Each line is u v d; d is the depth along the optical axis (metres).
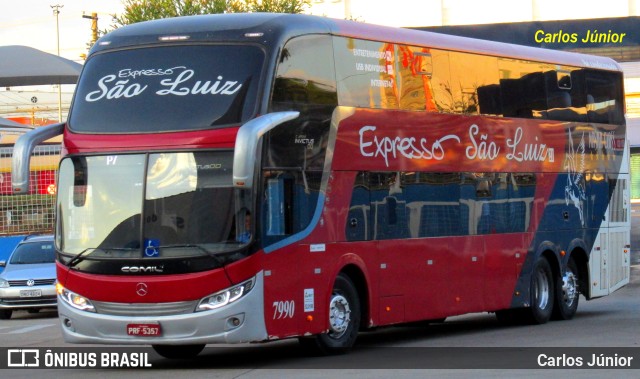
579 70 20.25
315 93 13.93
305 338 14.05
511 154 18.11
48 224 27.86
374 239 14.90
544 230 19.00
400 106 15.56
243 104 12.99
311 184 13.77
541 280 19.05
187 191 12.97
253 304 12.83
